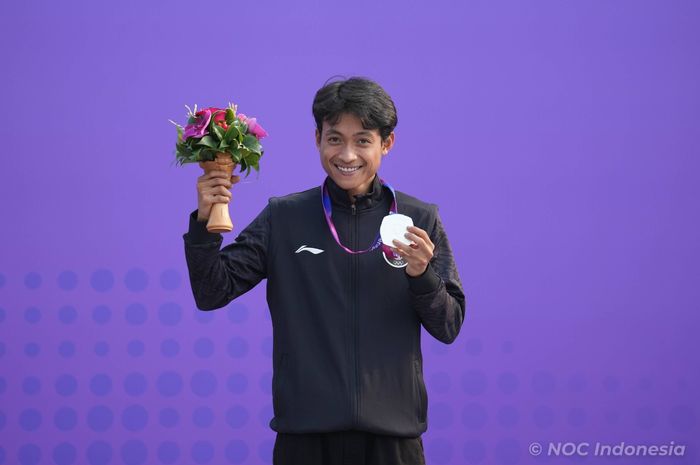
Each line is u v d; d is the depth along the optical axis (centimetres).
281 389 791
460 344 1305
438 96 1299
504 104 1308
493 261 1305
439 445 1305
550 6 1316
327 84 795
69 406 1257
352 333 788
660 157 1327
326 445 785
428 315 778
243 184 1267
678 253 1328
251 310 1289
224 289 784
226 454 1280
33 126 1251
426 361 1305
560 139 1315
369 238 812
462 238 1299
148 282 1267
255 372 1288
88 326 1259
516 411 1312
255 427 1285
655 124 1327
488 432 1309
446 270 830
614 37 1323
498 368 1309
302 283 803
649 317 1326
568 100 1316
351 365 780
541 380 1314
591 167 1318
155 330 1269
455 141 1300
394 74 1295
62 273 1255
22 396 1250
